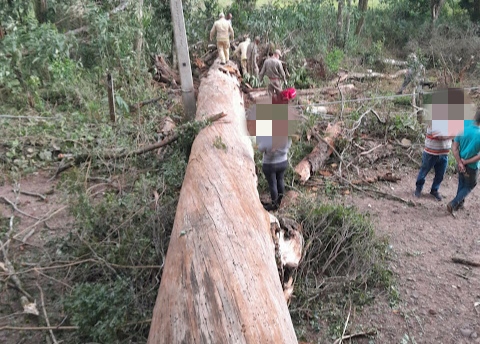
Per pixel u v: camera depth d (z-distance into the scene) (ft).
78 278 12.41
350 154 22.11
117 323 9.77
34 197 17.47
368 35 50.67
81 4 33.60
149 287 11.44
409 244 15.35
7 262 12.59
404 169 21.58
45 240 14.32
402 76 39.34
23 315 11.25
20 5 31.89
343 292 12.78
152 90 30.25
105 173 19.42
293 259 12.20
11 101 26.21
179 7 21.94
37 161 20.22
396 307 12.34
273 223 12.14
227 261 9.02
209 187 12.17
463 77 36.06
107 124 23.57
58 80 27.43
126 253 12.41
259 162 18.06
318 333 11.38
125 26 32.27
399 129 23.88
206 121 18.43
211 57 37.06
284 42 40.68
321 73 36.58
